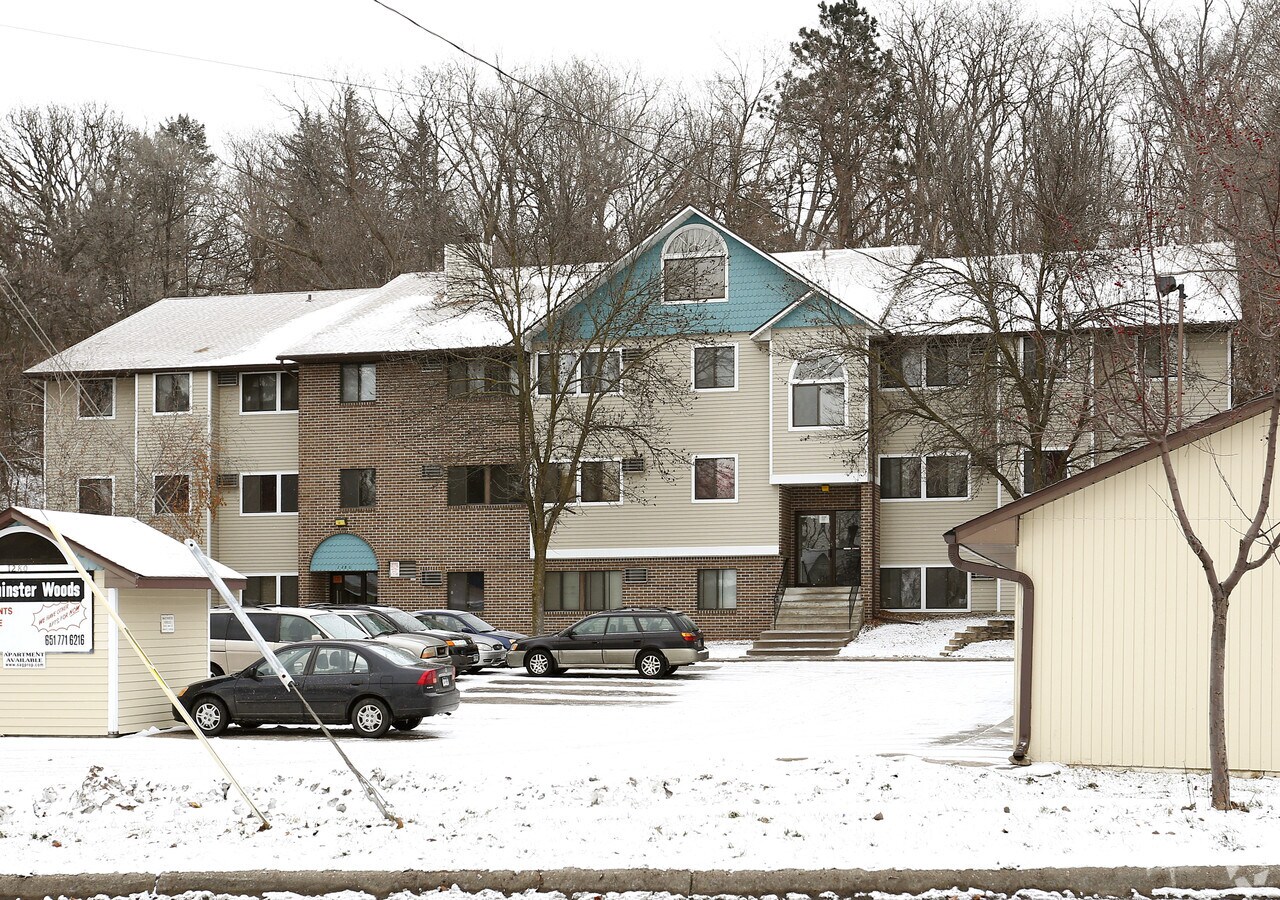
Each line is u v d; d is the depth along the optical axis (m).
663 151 58.56
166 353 49.59
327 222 66.38
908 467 43.19
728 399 43.31
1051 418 36.22
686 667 35.78
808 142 60.16
